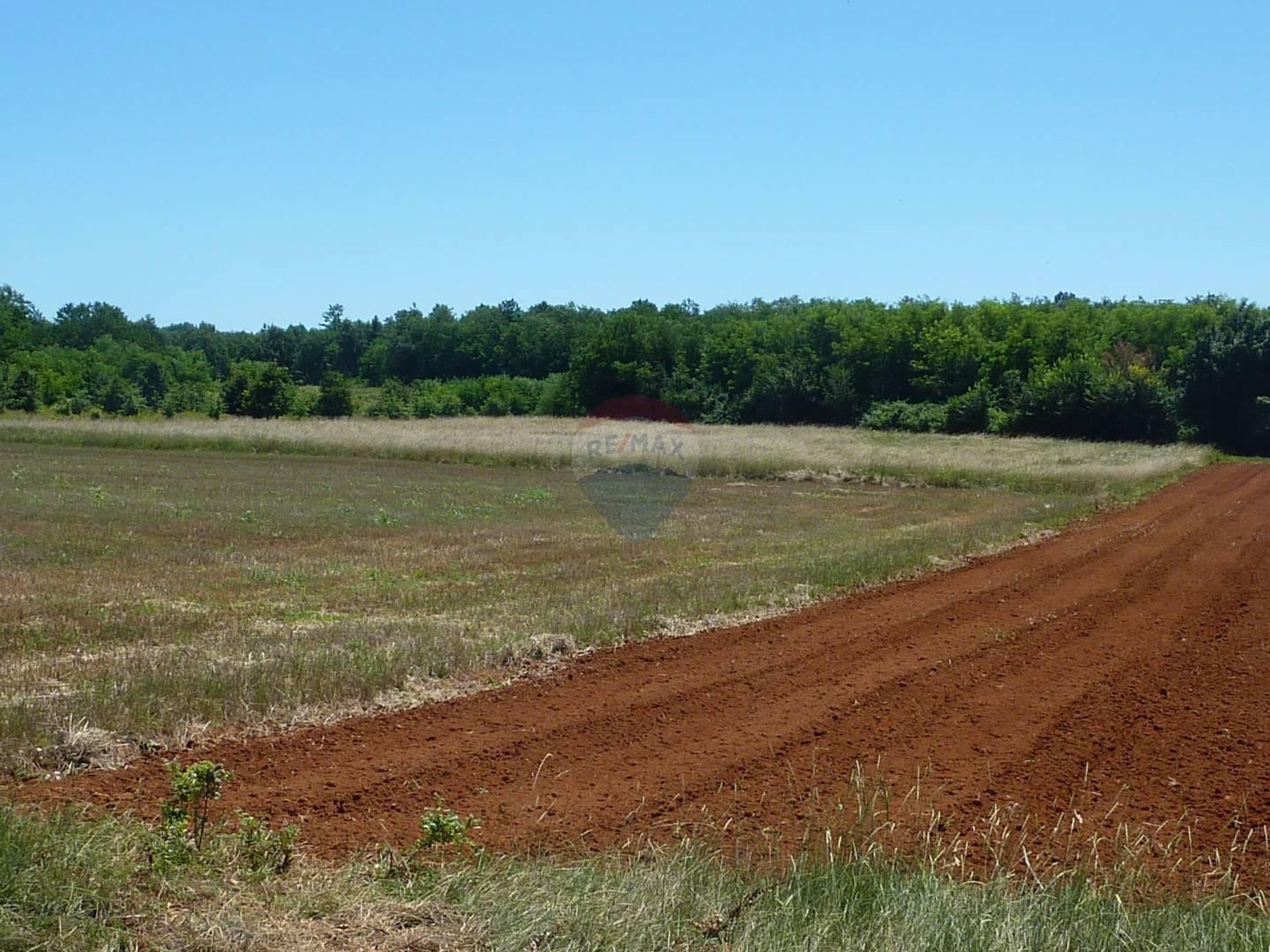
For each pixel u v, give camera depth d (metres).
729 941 5.17
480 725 9.43
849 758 8.70
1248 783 8.19
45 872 5.05
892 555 19.94
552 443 47.34
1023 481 39.00
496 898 5.43
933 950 5.11
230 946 4.80
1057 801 7.76
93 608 14.11
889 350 89.06
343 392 84.62
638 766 8.44
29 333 122.38
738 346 92.25
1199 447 59.97
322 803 7.45
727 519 28.41
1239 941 5.39
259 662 10.73
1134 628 14.09
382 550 20.86
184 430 54.59
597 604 14.95
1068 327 86.94
